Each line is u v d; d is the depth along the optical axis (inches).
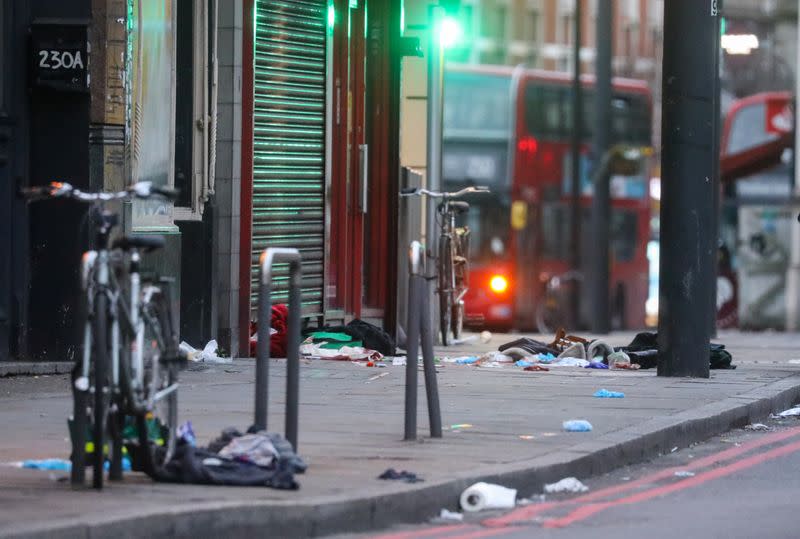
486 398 1370.6
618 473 1088.2
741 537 858.8
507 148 3858.3
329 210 1891.0
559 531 871.7
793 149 4517.7
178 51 1656.0
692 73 1578.5
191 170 1662.2
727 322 4490.7
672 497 992.9
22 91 1515.7
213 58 1679.4
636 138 4261.8
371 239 2027.6
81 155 1520.7
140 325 889.5
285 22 1808.6
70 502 828.0
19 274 1515.7
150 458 894.4
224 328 1707.7
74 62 1496.1
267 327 975.6
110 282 880.3
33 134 1524.4
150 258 1561.3
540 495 987.3
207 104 1674.5
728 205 4579.2
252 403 1305.4
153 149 1589.6
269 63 1788.9
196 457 908.6
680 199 1585.9
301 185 1847.9
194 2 1659.7
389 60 2023.9
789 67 5438.0
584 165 4097.0
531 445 1080.8
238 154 1715.1
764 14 6397.6
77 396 877.2
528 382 1520.7
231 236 1707.7
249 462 911.7
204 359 1648.6
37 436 1089.4
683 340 1590.8
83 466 878.4
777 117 4584.2
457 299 2161.7
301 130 1844.2
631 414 1268.5
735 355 2193.7
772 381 1573.6
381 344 1812.3
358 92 1975.9
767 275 4375.0
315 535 836.0
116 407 884.6
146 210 1569.9
